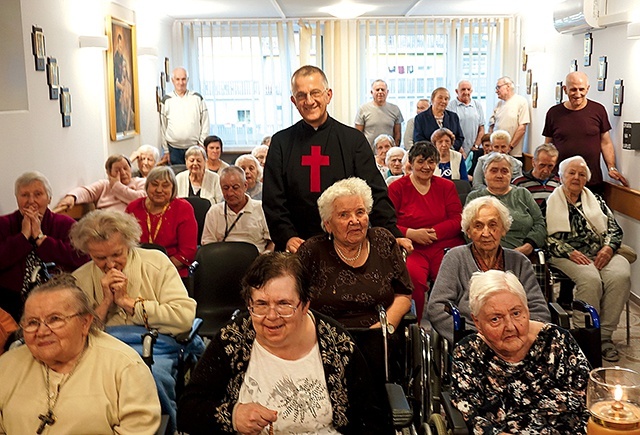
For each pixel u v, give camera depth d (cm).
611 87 634
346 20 1020
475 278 254
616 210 610
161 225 459
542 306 335
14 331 298
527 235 469
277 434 237
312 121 358
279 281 227
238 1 814
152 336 272
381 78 1034
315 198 365
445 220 477
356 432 241
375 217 371
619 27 612
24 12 482
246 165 592
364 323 303
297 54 1033
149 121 856
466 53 1016
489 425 238
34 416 229
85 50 617
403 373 306
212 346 241
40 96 511
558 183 520
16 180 434
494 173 472
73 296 231
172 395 288
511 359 253
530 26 915
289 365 237
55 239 408
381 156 743
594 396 182
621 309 462
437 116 859
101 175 665
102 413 230
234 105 1031
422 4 884
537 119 884
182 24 1004
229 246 425
